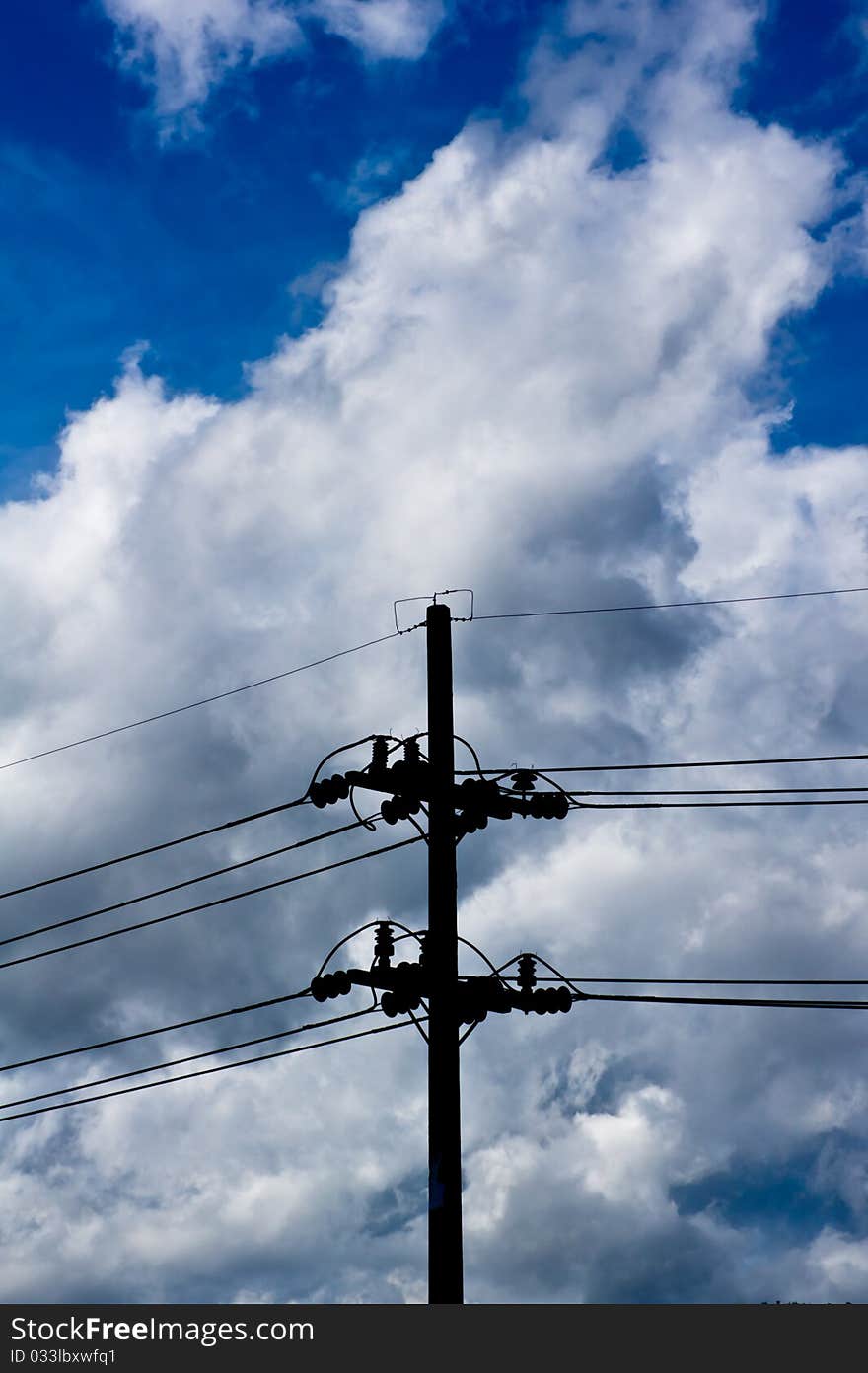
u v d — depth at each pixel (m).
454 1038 28.50
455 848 29.92
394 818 30.16
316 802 30.91
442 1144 27.73
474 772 30.84
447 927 29.19
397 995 28.67
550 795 31.06
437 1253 27.00
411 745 30.42
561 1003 29.66
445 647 31.20
